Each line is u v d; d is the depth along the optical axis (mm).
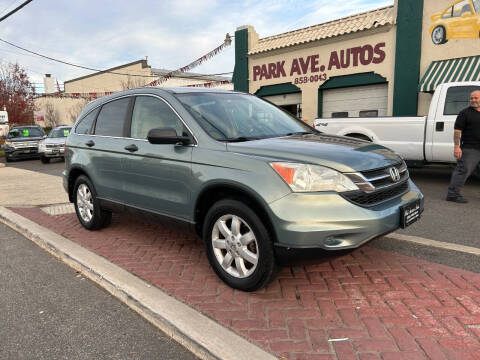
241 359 2332
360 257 3875
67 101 44781
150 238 4773
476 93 5715
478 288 3156
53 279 3738
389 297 3064
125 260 4055
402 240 4293
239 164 3121
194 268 3789
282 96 16047
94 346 2633
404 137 8023
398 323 2697
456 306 2891
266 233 2957
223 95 4305
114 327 2861
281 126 4125
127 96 4535
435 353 2359
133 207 4227
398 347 2432
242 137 3572
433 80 11078
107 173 4547
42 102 47750
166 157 3686
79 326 2889
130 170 4168
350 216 2801
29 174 12422
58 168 14500
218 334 2590
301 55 14797
